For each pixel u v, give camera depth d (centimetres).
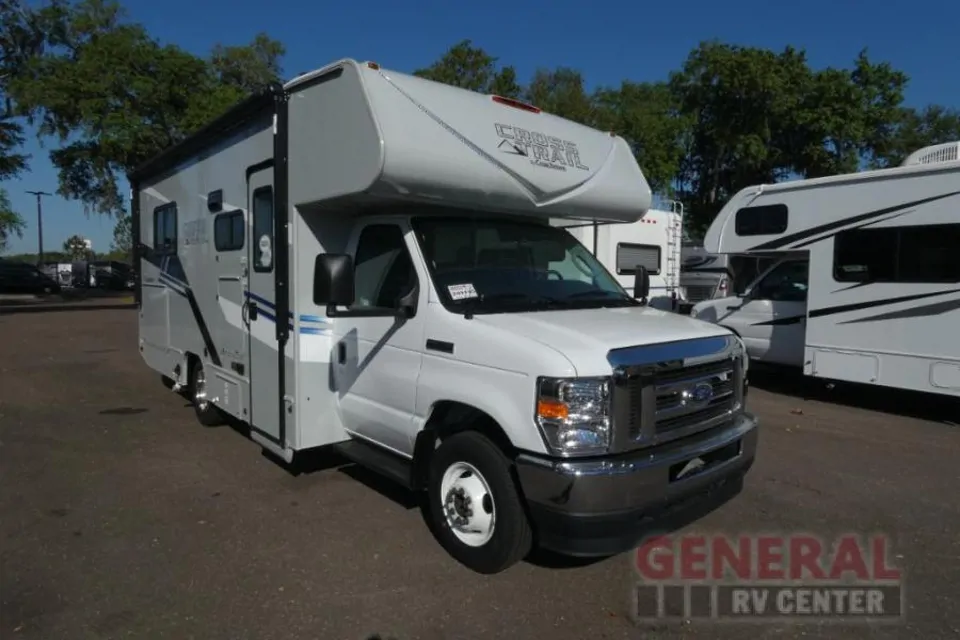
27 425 729
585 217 547
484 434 407
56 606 364
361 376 480
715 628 354
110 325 1798
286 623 350
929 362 789
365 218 498
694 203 2994
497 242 484
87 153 2309
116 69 2084
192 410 803
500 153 461
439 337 416
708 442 390
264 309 538
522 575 403
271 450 536
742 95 2569
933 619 364
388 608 365
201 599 372
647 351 370
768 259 1333
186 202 699
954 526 486
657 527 369
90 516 483
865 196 841
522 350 367
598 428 349
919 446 689
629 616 362
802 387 1023
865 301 843
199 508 499
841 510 513
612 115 2580
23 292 3509
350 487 542
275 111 500
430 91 447
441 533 424
